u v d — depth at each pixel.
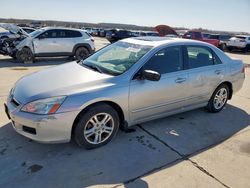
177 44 4.45
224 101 5.46
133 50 4.28
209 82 4.88
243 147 4.02
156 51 4.13
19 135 3.93
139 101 3.89
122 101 3.70
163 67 4.19
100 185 2.96
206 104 5.13
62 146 3.70
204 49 4.88
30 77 3.98
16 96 3.54
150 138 4.11
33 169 3.17
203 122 4.86
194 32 23.80
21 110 3.31
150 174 3.21
